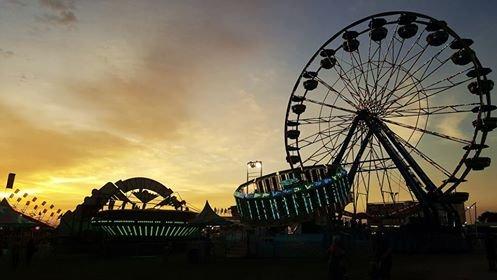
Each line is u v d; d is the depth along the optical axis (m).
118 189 57.25
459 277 21.02
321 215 41.69
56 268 28.91
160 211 46.62
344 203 45.66
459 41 44.09
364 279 20.92
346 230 43.91
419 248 43.97
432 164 45.84
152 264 32.09
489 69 43.41
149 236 45.59
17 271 26.78
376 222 58.78
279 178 49.00
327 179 43.50
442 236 44.31
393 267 27.08
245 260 35.00
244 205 45.28
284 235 37.88
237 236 47.81
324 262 31.98
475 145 43.41
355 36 50.25
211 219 45.03
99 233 50.62
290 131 53.34
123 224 44.97
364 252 39.88
